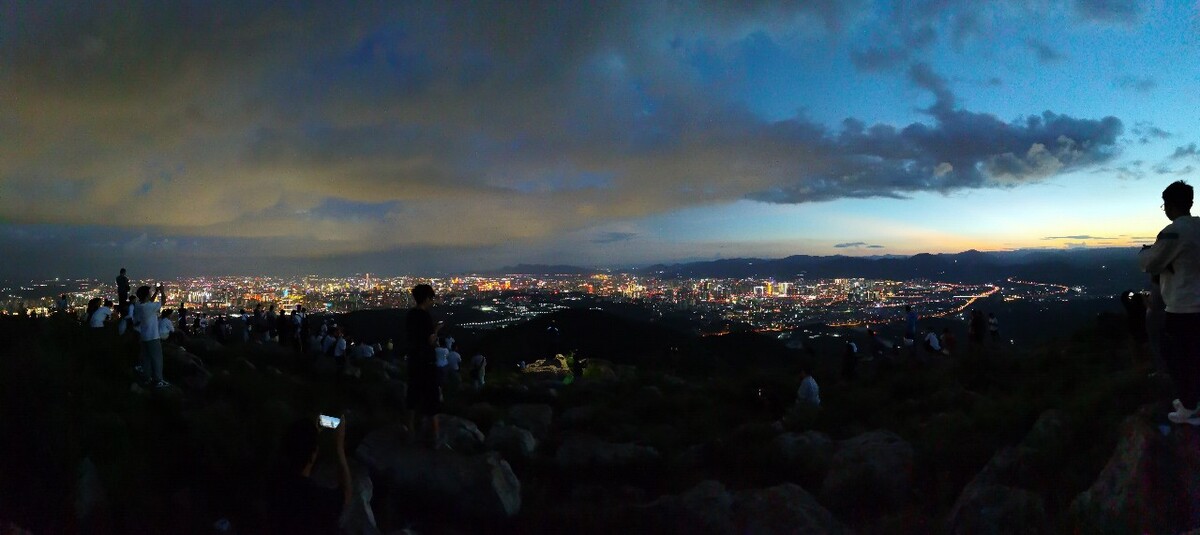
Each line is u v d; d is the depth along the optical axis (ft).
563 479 30.17
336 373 55.62
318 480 21.54
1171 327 17.38
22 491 18.40
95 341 36.60
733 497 22.44
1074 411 24.76
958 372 49.32
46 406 20.77
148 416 25.43
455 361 64.49
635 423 44.39
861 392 46.52
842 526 21.02
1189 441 16.60
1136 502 16.06
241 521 19.83
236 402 31.73
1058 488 20.20
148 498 19.80
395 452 24.49
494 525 22.70
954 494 23.98
